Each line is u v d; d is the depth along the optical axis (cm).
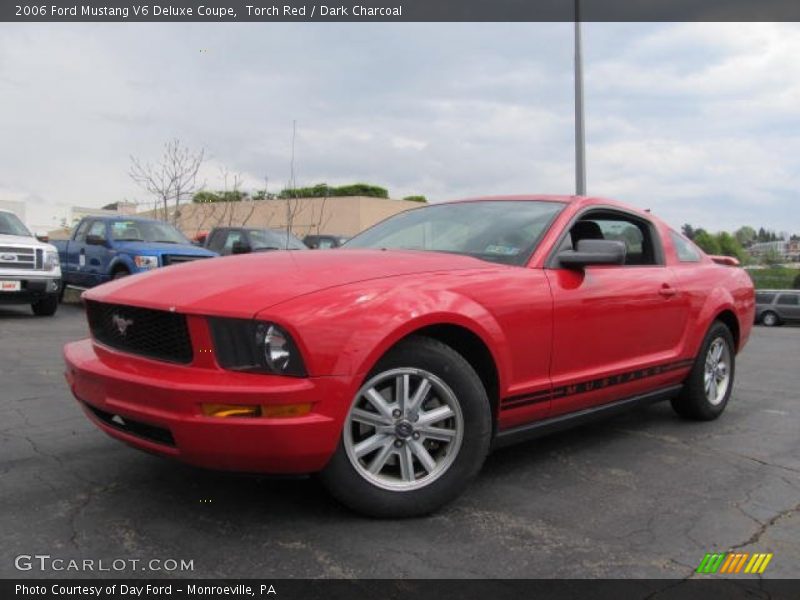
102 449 408
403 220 480
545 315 371
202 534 299
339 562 277
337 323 292
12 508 321
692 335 500
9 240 1131
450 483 325
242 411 279
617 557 291
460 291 336
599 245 382
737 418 556
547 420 389
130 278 358
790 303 3672
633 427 518
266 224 3400
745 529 324
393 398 319
